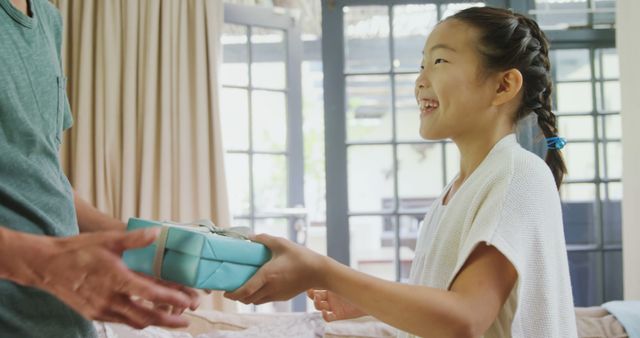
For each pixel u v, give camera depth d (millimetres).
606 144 3117
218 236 743
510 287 818
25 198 795
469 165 1015
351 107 3143
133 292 644
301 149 3244
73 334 829
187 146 2768
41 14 905
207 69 2822
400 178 3123
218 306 2750
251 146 3133
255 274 755
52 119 876
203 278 705
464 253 812
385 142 3086
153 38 2730
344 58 3053
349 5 3041
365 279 772
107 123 2668
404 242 3129
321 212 6867
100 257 625
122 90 2723
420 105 1046
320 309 1162
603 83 3113
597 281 3133
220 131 2793
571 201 3143
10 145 784
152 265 708
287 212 3166
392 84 3100
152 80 2717
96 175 2654
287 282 762
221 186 2766
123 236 630
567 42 3092
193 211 2770
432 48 1008
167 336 1786
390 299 757
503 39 968
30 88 817
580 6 3105
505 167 877
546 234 839
